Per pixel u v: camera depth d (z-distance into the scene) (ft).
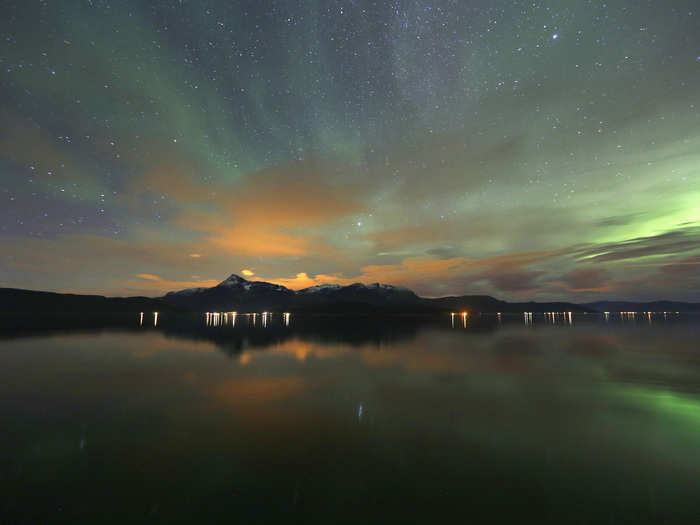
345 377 51.34
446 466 23.45
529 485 21.04
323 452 25.54
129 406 36.81
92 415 33.88
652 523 17.38
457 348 87.71
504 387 45.19
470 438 28.14
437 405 37.27
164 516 17.90
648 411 35.01
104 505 18.80
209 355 73.72
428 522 17.49
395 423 31.76
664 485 20.99
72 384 46.88
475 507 18.80
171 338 111.75
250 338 114.83
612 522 17.49
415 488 20.72
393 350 83.61
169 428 30.30
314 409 35.86
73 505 18.80
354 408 36.22
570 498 19.62
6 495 19.66
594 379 49.78
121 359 67.72
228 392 42.80
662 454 25.13
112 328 154.20
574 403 37.99
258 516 17.95
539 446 26.63
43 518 17.63
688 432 29.27
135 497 19.61
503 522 17.53
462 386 45.73
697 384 46.88
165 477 21.86
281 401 38.81
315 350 83.30
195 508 18.62
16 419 32.53
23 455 24.84
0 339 101.40
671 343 99.14
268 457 24.76
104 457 24.62
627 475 22.17
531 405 37.27
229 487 20.79
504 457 24.73
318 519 17.75
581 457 24.75
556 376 52.03
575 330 161.38
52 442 27.22
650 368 58.59
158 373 53.88
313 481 21.45
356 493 20.17
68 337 109.50
